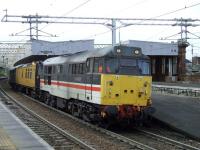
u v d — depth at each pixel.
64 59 25.66
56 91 27.48
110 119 19.44
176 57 60.75
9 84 71.31
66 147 14.09
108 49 19.03
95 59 19.48
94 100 19.33
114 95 18.67
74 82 22.75
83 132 18.17
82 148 13.99
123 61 19.02
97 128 19.05
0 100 35.72
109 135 17.50
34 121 21.36
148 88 19.48
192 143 16.14
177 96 29.30
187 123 19.27
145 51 55.84
